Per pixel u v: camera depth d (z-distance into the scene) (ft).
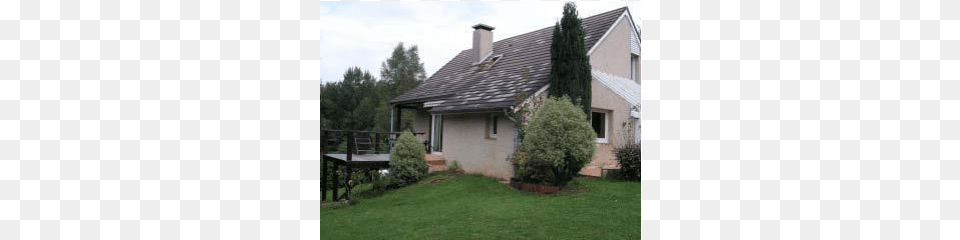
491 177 57.82
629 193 43.88
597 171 57.26
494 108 55.06
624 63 73.31
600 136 63.72
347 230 36.32
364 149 71.92
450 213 39.58
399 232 34.58
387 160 61.82
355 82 175.94
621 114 64.13
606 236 30.96
